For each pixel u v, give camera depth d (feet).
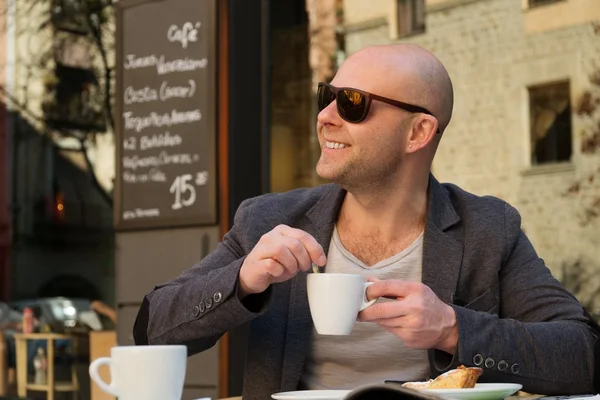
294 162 16.24
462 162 15.62
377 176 6.98
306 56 16.33
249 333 6.97
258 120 15.79
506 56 15.25
